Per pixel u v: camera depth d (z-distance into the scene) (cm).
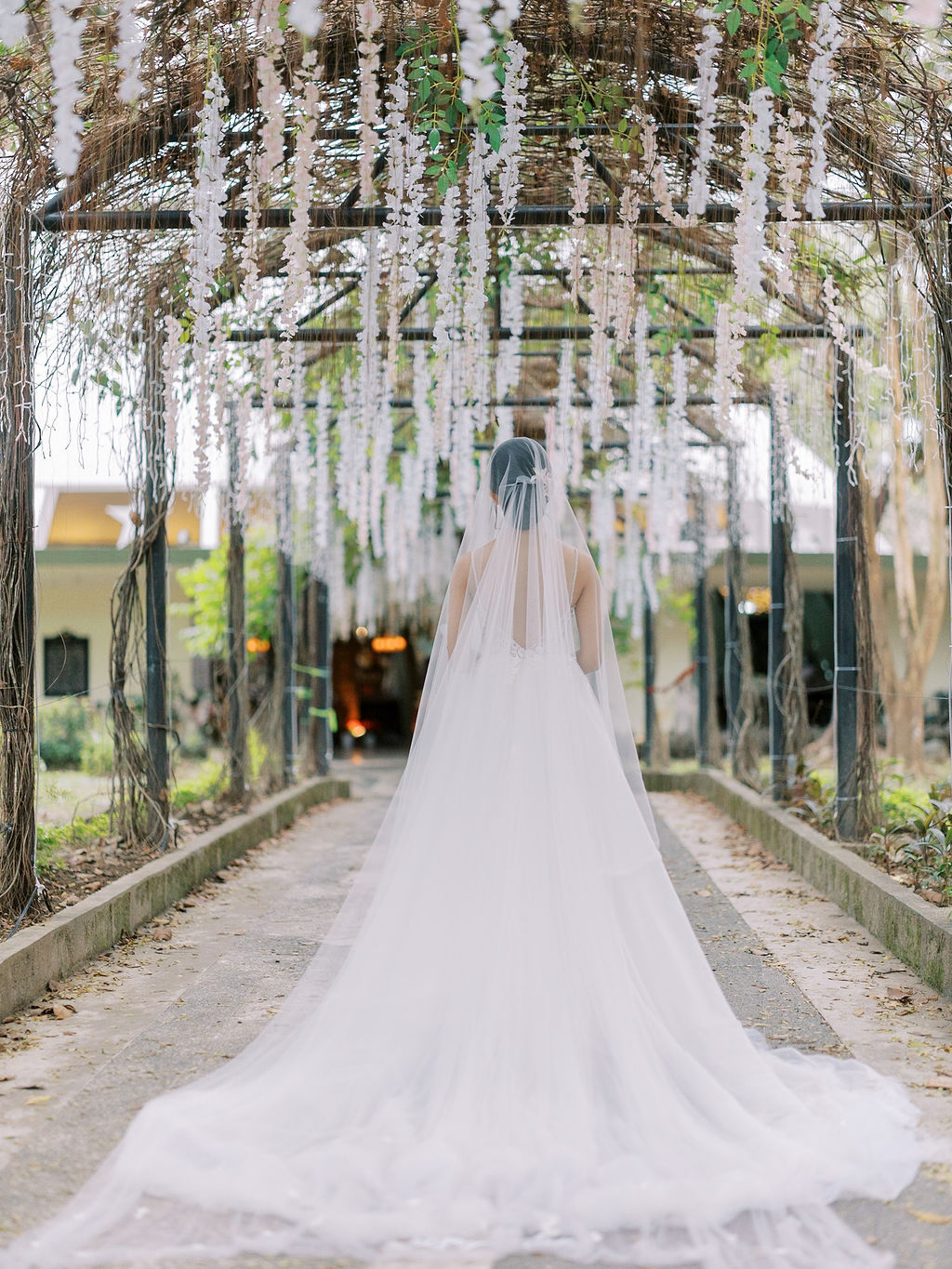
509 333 618
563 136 418
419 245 505
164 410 550
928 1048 315
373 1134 236
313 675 1029
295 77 348
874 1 353
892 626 1277
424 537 1236
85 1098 279
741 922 479
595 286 467
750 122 381
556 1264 200
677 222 404
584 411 772
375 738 1891
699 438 870
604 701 313
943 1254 204
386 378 617
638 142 394
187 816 685
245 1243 205
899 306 459
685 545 1098
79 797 795
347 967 278
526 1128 237
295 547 940
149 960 420
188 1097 255
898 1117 256
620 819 289
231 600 745
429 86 367
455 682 302
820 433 590
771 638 728
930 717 1162
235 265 498
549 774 285
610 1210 212
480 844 279
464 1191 219
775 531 721
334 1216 211
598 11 367
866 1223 215
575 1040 257
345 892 556
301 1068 263
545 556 302
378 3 364
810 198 363
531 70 388
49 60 352
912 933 398
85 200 416
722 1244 205
